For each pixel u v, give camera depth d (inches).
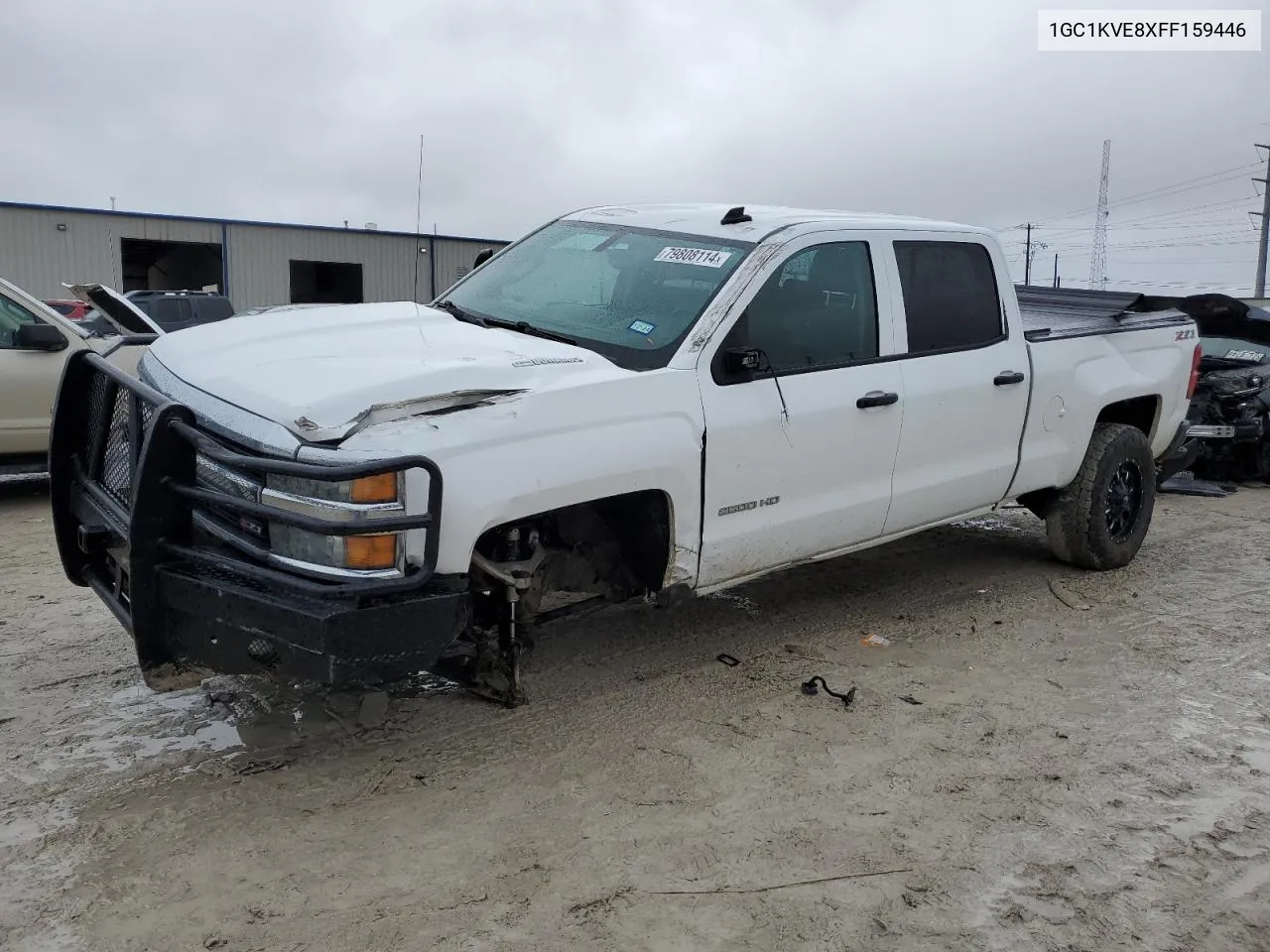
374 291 1455.5
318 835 131.3
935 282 206.2
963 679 188.2
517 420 140.2
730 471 167.9
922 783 149.2
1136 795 147.4
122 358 336.5
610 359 165.2
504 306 189.0
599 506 164.6
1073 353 234.2
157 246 1407.5
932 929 116.5
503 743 157.5
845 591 237.8
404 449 129.9
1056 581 249.4
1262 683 189.8
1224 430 382.0
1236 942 116.2
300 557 130.4
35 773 144.3
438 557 131.6
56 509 168.4
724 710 171.8
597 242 197.2
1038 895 123.3
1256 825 140.3
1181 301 423.5
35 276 1213.7
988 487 219.5
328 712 164.7
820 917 117.9
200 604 133.5
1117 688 185.9
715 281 174.6
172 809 135.9
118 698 168.9
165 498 135.0
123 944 109.8
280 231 1366.9
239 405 138.0
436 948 110.7
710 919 117.0
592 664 189.3
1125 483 255.8
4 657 185.6
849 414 185.0
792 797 144.2
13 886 118.8
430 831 133.0
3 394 322.7
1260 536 307.7
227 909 116.0
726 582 176.7
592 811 139.1
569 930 114.3
